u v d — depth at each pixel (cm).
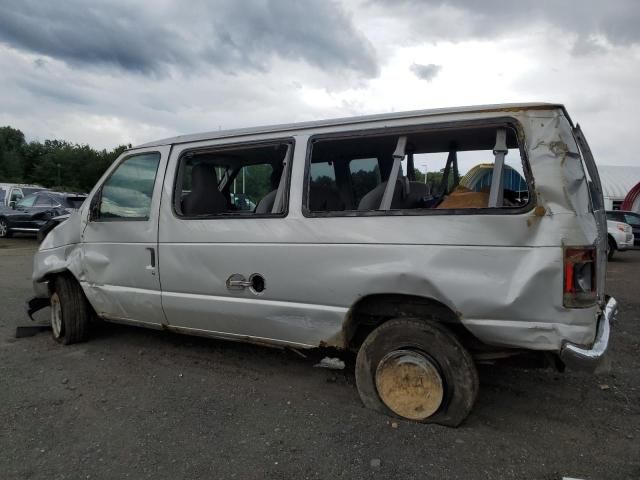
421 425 311
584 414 335
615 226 1444
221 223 374
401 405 317
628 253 1688
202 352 462
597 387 383
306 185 345
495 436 301
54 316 504
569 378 401
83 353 464
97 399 360
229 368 421
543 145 279
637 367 431
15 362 441
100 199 455
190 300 389
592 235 282
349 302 323
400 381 316
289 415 331
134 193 432
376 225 314
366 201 354
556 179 273
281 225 348
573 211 271
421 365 307
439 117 310
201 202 420
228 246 368
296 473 264
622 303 720
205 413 336
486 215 285
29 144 11362
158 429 314
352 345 363
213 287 378
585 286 271
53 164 10312
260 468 269
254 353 457
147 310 420
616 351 479
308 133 353
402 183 382
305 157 349
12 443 297
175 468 270
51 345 489
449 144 381
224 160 443
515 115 288
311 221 337
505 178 318
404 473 262
